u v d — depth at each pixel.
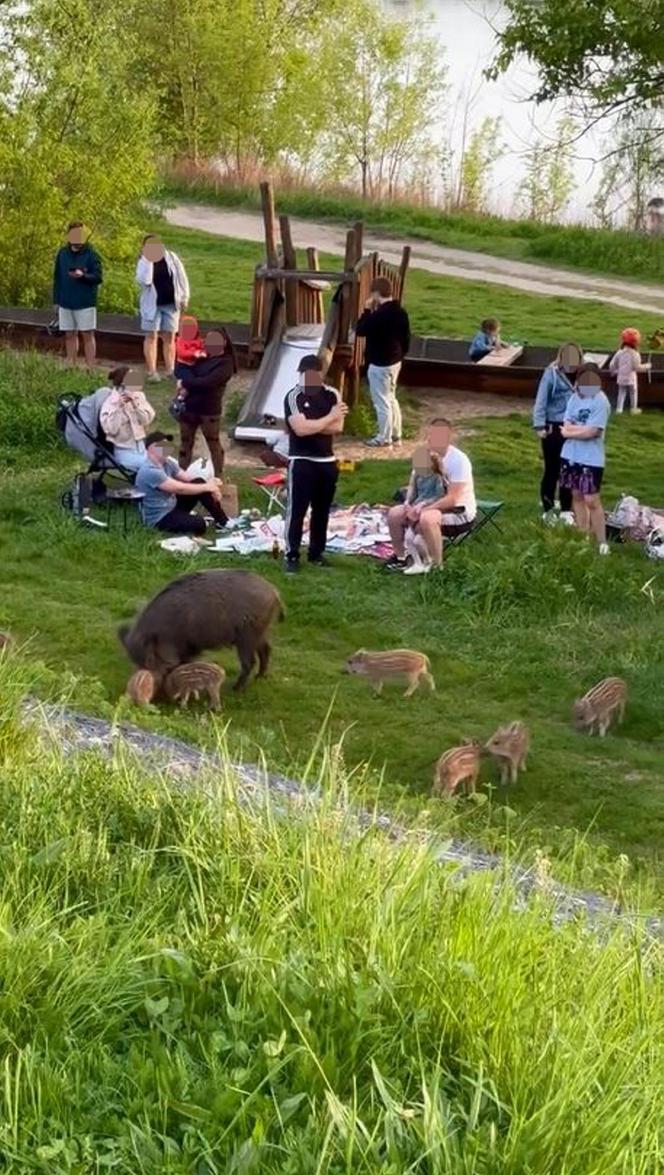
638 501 16.66
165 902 5.02
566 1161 3.74
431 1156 3.66
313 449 13.61
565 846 8.27
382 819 6.98
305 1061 3.97
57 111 24.59
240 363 21.39
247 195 37.00
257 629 11.20
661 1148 3.94
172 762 7.24
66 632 12.11
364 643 12.37
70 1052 4.01
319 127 41.88
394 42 41.72
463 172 39.22
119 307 24.72
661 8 17.16
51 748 6.85
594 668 11.82
